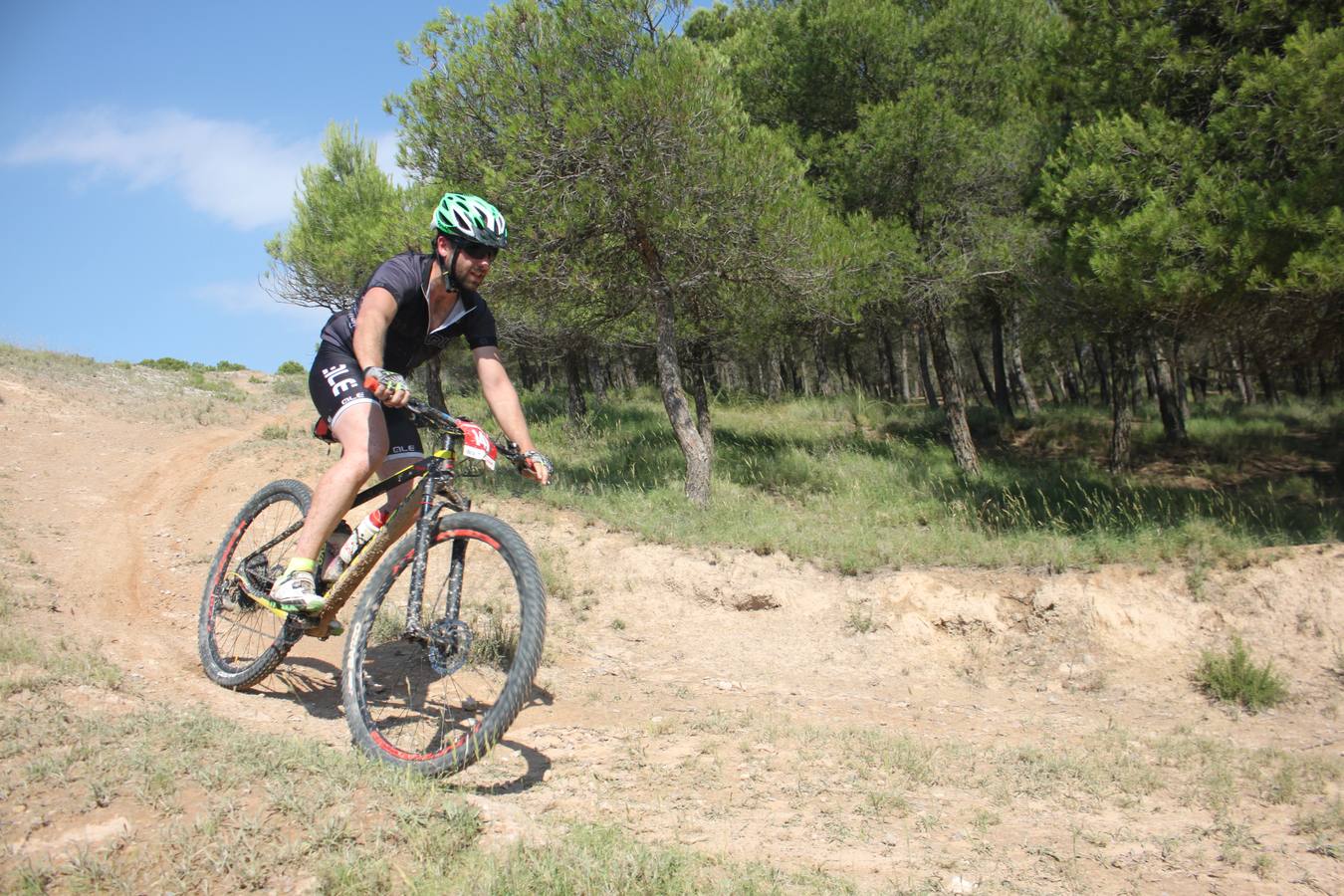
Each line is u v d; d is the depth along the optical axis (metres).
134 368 20.05
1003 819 3.83
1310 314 9.65
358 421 3.50
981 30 14.88
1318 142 8.65
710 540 8.57
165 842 2.32
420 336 3.65
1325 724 5.72
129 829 2.35
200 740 2.98
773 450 17.25
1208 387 39.38
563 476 12.26
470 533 3.35
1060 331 14.63
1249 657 6.73
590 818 3.32
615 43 10.40
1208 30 10.24
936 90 14.77
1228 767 4.75
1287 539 8.32
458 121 10.69
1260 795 4.32
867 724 5.43
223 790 2.62
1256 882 3.28
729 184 10.52
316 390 3.68
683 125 10.10
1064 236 12.39
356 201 18.23
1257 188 8.97
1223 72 9.84
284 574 3.42
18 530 6.73
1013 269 13.67
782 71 15.85
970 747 5.01
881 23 14.53
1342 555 7.27
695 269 11.71
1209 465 18.12
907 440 21.06
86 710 3.24
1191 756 4.95
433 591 6.48
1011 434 22.45
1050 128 13.67
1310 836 3.77
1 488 8.05
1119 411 17.58
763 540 8.45
